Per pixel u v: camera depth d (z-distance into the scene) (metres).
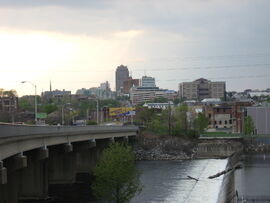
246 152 183.62
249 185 98.62
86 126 104.25
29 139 67.81
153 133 185.50
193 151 172.88
